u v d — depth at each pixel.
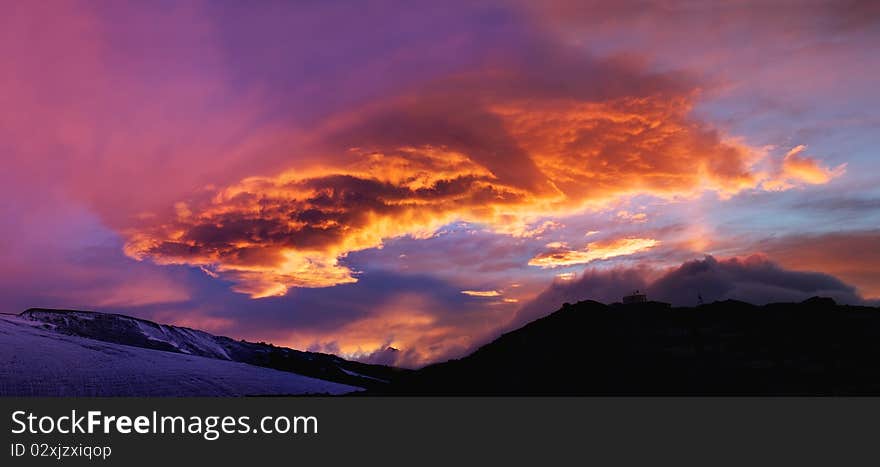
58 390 119.19
